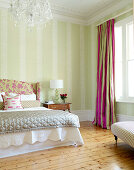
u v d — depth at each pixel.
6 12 4.80
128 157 2.74
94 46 5.79
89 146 3.27
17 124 2.84
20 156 2.80
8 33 4.81
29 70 5.08
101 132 4.34
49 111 3.57
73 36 5.87
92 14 5.61
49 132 3.13
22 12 3.10
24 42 5.03
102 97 4.99
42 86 5.27
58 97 5.30
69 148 3.17
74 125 3.27
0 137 2.75
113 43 4.82
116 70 4.92
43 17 3.28
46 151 3.02
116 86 4.90
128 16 4.51
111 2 4.78
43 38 5.32
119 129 3.05
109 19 4.94
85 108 6.04
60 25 5.63
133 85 4.53
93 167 2.40
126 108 4.57
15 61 4.89
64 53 5.68
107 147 3.21
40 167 2.40
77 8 5.26
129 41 4.62
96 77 5.70
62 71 5.63
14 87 4.80
